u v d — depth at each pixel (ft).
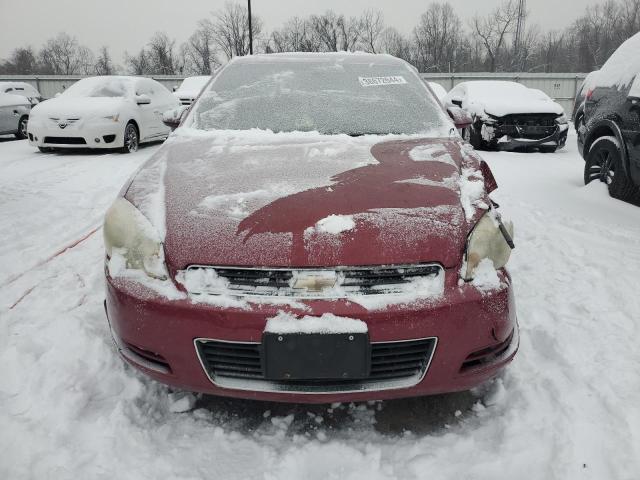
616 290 9.39
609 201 15.55
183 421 6.17
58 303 8.79
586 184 17.12
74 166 23.06
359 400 5.40
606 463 5.44
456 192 6.17
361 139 8.08
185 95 43.50
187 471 5.36
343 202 5.80
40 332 7.52
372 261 5.24
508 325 5.65
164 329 5.34
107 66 160.56
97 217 14.66
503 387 6.64
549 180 19.92
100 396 6.48
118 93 28.81
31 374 6.65
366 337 5.09
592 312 8.59
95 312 8.40
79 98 27.81
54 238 12.59
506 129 27.91
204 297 5.28
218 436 5.92
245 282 5.30
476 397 6.61
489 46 141.08
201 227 5.56
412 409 6.43
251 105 9.08
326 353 5.13
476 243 5.58
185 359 5.37
